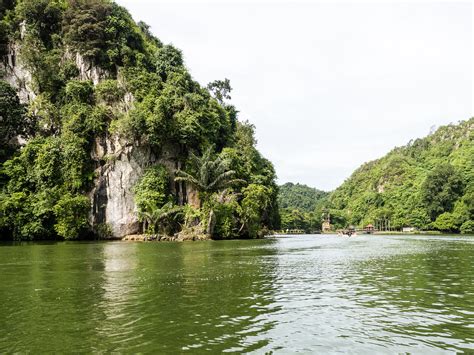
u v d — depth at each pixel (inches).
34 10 3198.8
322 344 354.6
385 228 6200.8
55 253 1341.0
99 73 3038.9
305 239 2992.1
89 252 1386.6
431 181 5196.9
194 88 3408.0
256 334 384.2
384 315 461.1
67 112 2790.4
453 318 447.2
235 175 3085.6
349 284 684.1
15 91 2888.8
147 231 2506.2
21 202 2391.7
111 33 3127.5
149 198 2544.3
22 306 504.1
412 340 366.9
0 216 2298.2
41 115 2832.2
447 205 5000.0
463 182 5049.2
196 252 1392.7
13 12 3326.8
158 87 3004.4
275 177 4244.6
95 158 2662.4
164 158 2783.0
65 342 358.0
